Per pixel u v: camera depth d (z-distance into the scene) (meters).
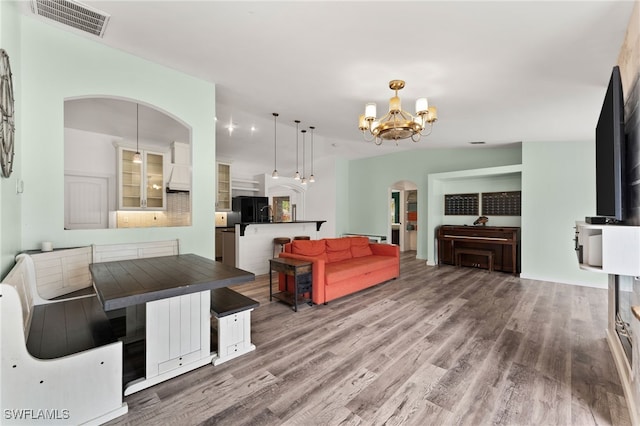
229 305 2.28
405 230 8.59
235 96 3.49
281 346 2.42
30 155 2.19
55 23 2.23
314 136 5.76
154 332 1.86
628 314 1.88
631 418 1.56
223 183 7.17
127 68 2.63
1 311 1.30
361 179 8.24
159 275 2.03
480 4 1.70
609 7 1.63
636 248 1.52
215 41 2.34
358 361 2.17
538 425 1.53
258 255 5.34
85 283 2.48
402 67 2.57
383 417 1.58
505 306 3.46
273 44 2.33
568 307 3.42
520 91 2.88
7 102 1.74
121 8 1.98
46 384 1.39
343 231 8.30
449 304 3.54
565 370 2.05
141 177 5.63
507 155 5.66
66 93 2.34
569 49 2.10
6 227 1.81
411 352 2.32
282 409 1.64
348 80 2.91
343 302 3.62
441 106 3.34
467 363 2.15
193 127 3.11
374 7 1.81
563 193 4.62
